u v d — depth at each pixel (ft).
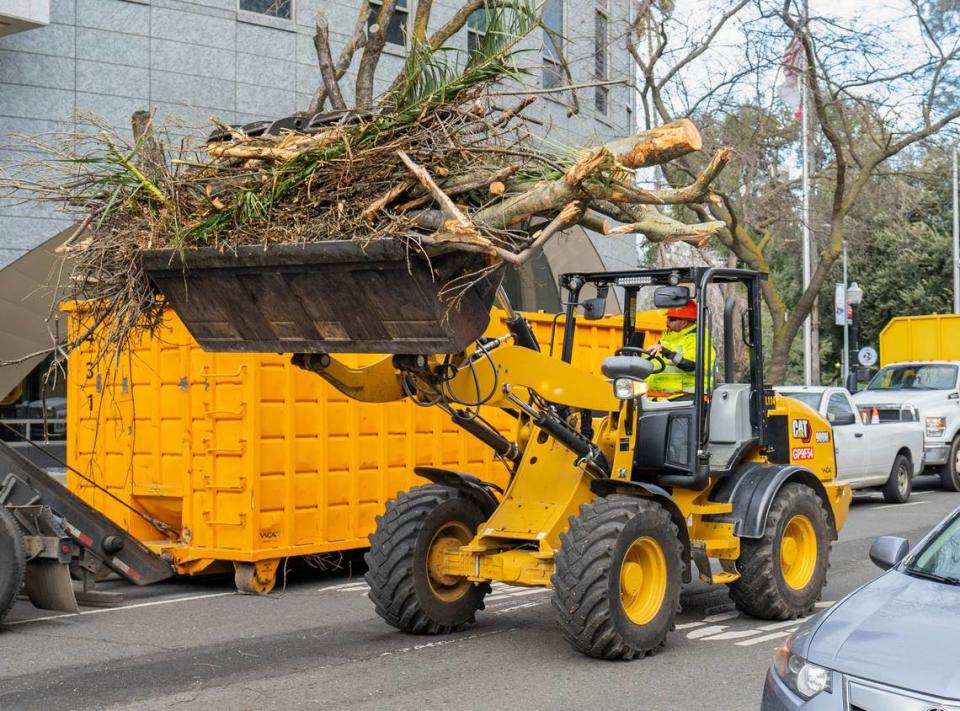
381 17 45.42
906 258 131.34
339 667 24.14
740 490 28.12
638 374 25.02
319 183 20.77
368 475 36.04
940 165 103.50
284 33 56.75
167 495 35.06
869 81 65.67
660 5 65.16
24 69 49.24
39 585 29.53
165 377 34.99
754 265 70.44
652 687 22.33
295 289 21.24
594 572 23.53
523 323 26.27
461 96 20.42
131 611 30.94
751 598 28.19
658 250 71.26
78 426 37.93
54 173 24.32
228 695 21.90
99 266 22.39
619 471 26.04
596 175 18.97
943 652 14.08
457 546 27.40
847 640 14.80
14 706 21.22
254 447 32.91
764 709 15.14
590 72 68.08
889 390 70.23
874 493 65.46
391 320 20.89
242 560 32.86
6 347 49.44
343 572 38.01
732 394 28.68
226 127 22.16
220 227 21.17
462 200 20.47
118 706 21.17
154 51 52.65
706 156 70.13
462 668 23.97
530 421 26.81
